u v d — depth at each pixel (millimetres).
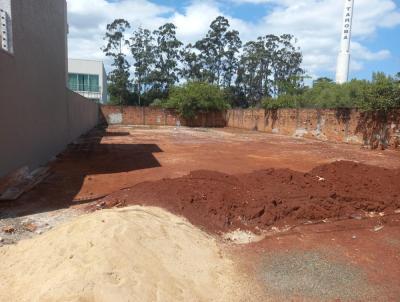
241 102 56375
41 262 3545
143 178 9289
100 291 2979
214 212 5902
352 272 4340
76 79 42531
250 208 6168
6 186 7434
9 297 3119
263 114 29734
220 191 6641
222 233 5461
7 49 7824
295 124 24719
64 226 4293
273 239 5398
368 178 8133
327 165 9180
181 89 37812
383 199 7090
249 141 20578
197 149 16062
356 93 20594
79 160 12203
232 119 36406
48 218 5742
